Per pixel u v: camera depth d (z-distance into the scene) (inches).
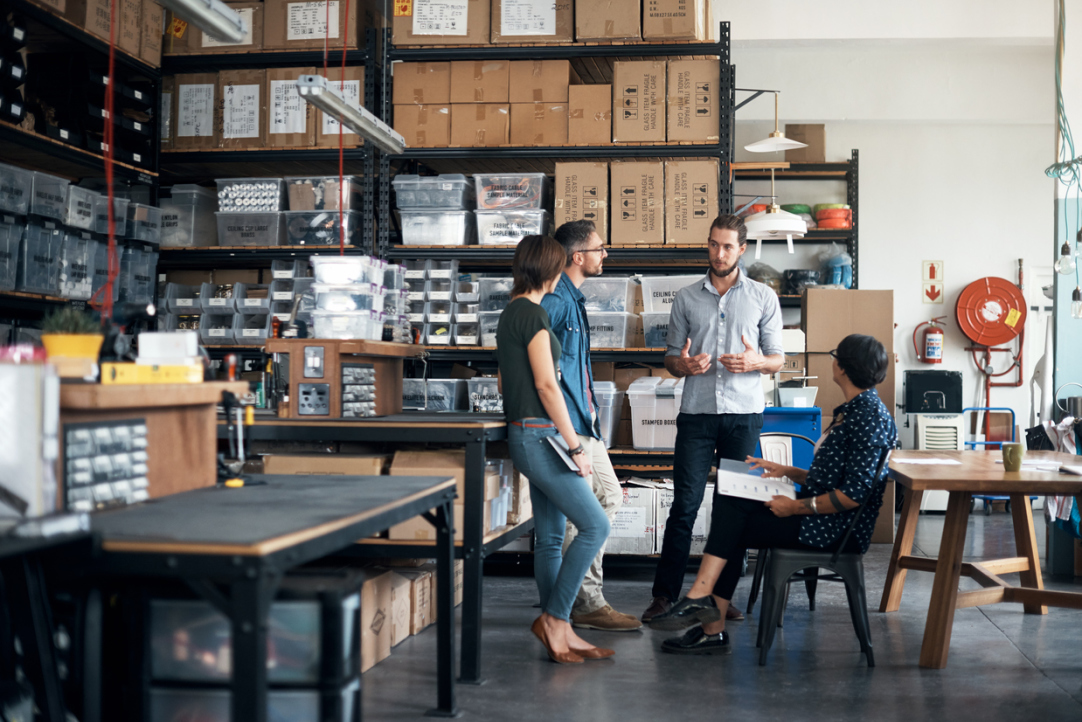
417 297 190.7
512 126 190.9
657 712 104.7
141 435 74.3
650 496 185.2
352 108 144.6
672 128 187.2
